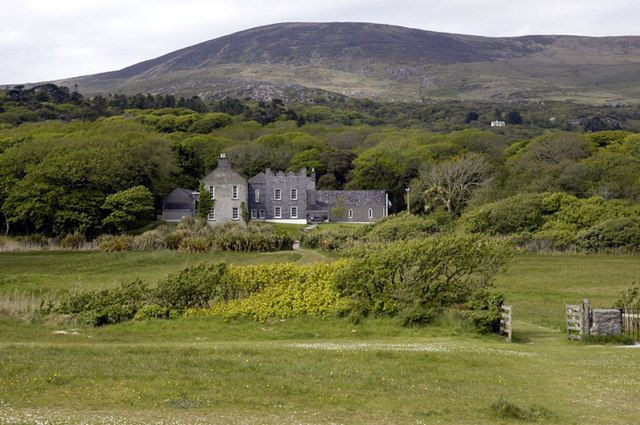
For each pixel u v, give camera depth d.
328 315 34.88
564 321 39.06
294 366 22.86
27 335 30.73
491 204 99.75
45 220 105.56
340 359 24.48
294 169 155.25
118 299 36.97
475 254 35.91
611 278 59.62
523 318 40.16
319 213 136.75
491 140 164.12
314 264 40.53
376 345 28.83
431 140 169.25
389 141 174.62
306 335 32.12
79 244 86.69
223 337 31.55
